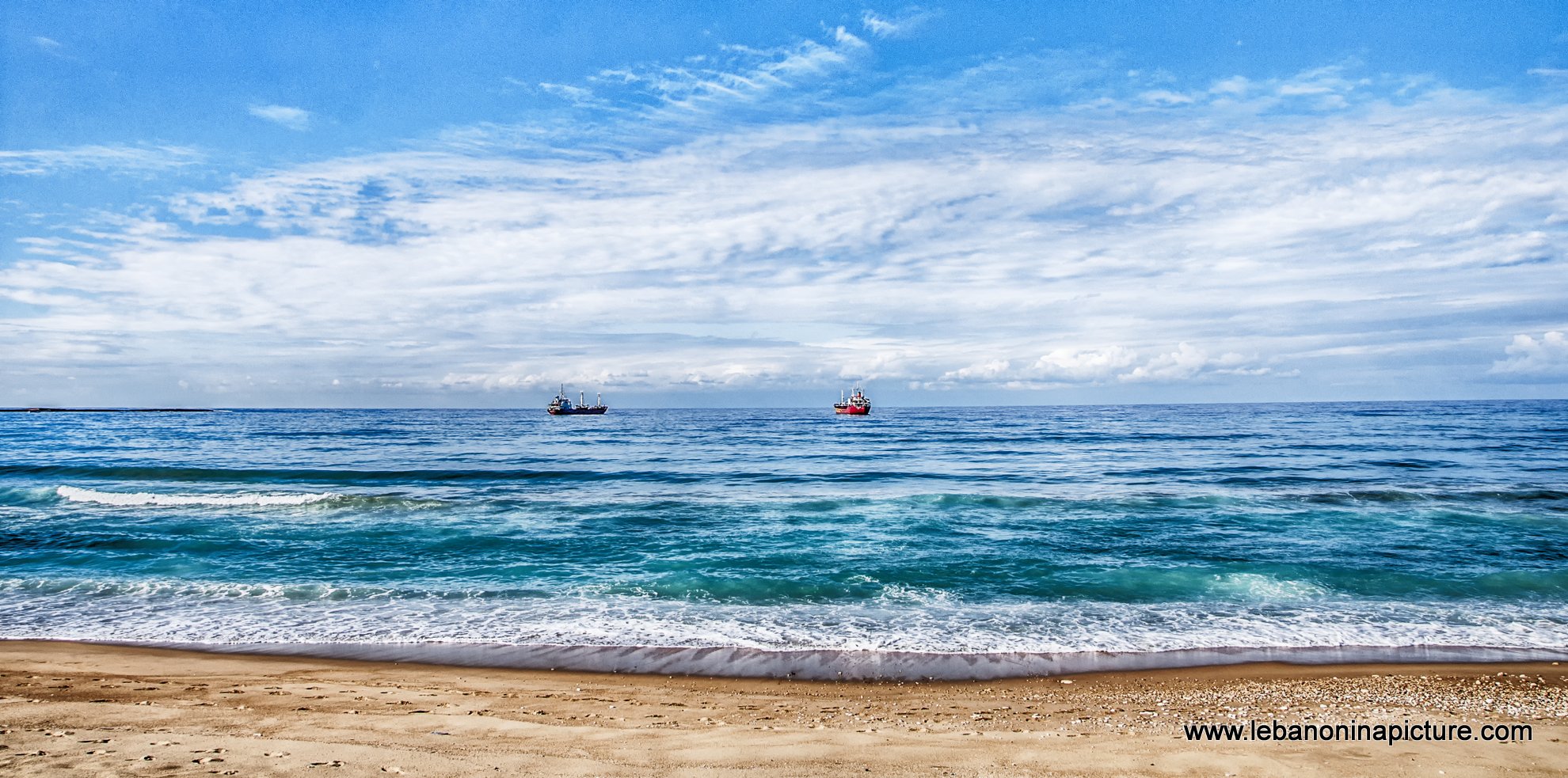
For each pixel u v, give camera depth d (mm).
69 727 6773
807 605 13445
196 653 10719
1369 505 24625
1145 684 9664
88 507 23734
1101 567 16156
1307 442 57125
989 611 13125
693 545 18500
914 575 15516
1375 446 52312
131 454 48250
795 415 187000
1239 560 16812
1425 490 27844
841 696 9102
